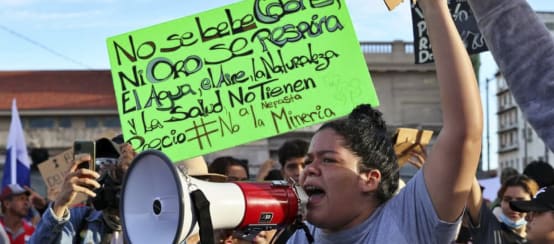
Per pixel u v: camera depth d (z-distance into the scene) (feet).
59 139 160.76
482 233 12.73
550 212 11.60
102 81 167.32
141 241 7.49
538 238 11.75
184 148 14.46
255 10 14.96
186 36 14.90
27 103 161.17
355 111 8.16
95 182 11.78
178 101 14.66
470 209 12.71
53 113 159.84
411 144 16.26
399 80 131.85
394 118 131.44
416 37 17.92
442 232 7.37
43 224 11.97
